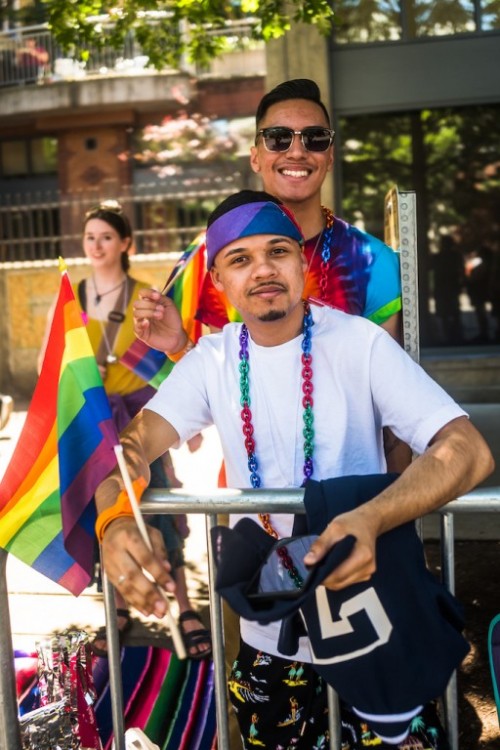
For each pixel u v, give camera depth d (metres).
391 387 1.84
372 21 7.80
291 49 7.67
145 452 1.93
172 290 2.66
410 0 7.74
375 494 1.71
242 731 2.06
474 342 8.44
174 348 2.39
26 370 10.09
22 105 14.30
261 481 1.94
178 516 3.49
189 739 2.81
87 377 1.90
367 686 1.61
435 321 8.48
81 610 3.80
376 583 1.62
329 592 1.62
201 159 14.13
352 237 2.50
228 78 13.77
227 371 1.95
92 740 2.21
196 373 1.99
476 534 4.41
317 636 1.63
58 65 14.48
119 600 3.58
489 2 7.68
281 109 2.47
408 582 1.64
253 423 1.93
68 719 2.19
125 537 1.68
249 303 1.84
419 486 1.62
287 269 1.83
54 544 1.99
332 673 1.63
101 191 13.99
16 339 10.06
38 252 12.22
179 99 13.81
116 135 14.73
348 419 1.89
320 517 1.69
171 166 14.35
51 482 1.98
